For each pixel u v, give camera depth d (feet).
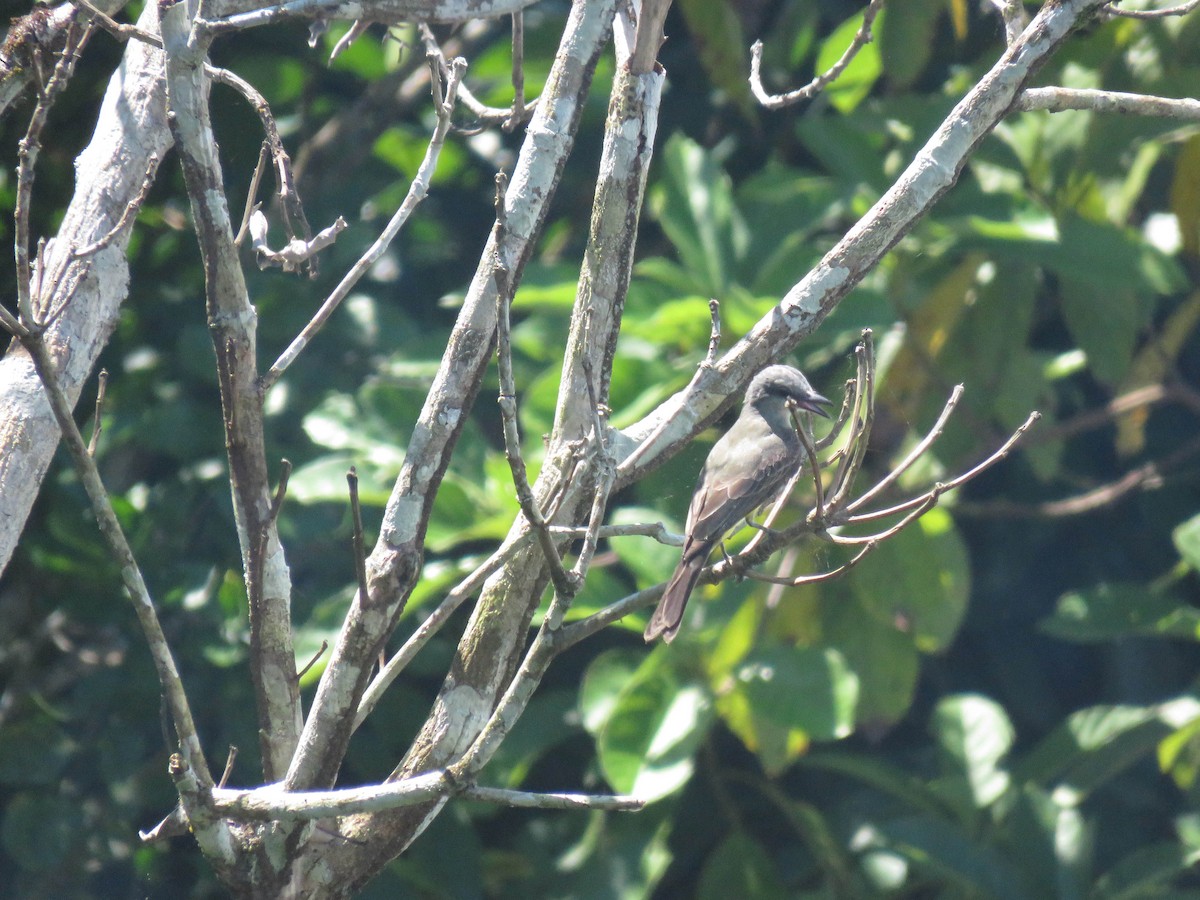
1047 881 38.29
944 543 39.22
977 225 37.52
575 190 48.26
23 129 37.78
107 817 38.68
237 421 20.59
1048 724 47.98
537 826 42.34
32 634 41.27
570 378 23.80
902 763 45.21
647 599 18.58
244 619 37.01
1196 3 23.21
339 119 47.83
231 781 37.81
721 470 31.63
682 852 43.29
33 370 22.09
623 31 24.76
